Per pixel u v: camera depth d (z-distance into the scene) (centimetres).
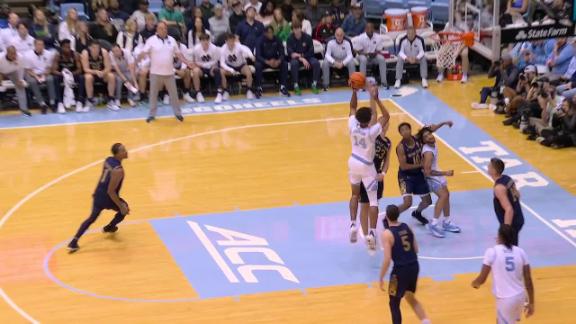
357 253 1577
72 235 1650
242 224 1692
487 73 2616
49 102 2322
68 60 2314
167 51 2184
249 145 2081
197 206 1770
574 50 2228
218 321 1360
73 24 2398
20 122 2239
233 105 2367
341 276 1498
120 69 2331
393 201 1780
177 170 1941
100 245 1609
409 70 2578
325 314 1380
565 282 1477
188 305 1409
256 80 2420
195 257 1566
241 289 1458
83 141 2106
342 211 1745
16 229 1677
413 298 1292
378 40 2484
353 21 2578
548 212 1741
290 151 2045
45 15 2514
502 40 2023
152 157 2009
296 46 2444
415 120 2228
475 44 2577
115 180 1566
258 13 2608
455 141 2102
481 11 2534
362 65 2473
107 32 2409
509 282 1220
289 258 1562
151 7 2720
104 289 1462
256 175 1914
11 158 2006
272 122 2231
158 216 1727
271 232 1661
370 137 1508
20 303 1418
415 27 2650
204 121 2244
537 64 2391
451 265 1538
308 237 1639
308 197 1808
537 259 1558
